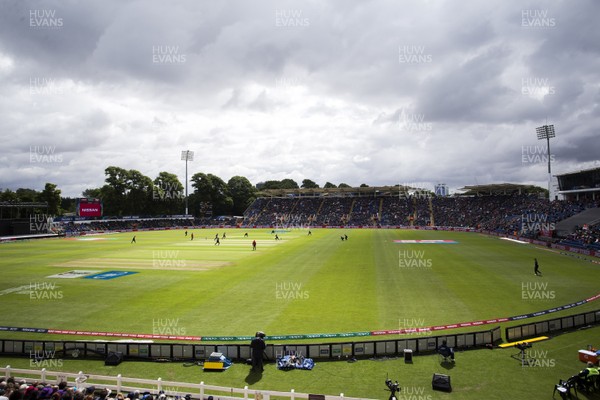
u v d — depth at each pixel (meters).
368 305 27.56
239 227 133.75
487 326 23.06
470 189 113.56
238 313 26.06
